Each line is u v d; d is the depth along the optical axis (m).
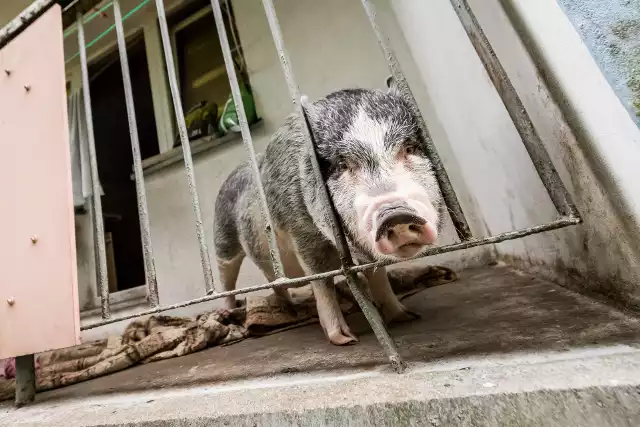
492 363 0.77
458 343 1.01
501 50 1.29
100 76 5.06
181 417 0.84
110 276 4.31
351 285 0.94
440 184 0.89
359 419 0.68
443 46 2.29
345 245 0.96
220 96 4.23
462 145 2.57
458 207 0.87
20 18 1.52
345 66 3.46
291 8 3.78
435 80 2.69
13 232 1.41
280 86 3.69
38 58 1.47
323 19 3.61
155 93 4.48
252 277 3.38
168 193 4.01
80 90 4.78
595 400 0.56
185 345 2.00
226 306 2.80
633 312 0.96
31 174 1.40
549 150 1.17
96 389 1.49
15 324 1.36
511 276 2.04
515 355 0.81
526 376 0.65
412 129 1.21
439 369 0.79
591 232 1.11
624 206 0.86
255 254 2.22
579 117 0.93
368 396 0.71
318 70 3.58
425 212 0.98
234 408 0.82
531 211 1.70
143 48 4.82
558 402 0.57
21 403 1.45
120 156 5.10
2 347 1.38
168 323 2.47
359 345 1.29
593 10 0.81
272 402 0.80
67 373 1.89
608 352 0.72
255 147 3.65
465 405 0.62
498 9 1.21
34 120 1.43
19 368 1.47
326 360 1.14
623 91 0.76
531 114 1.22
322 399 0.75
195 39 4.47
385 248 0.92
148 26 4.66
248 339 2.05
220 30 1.20
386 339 0.85
